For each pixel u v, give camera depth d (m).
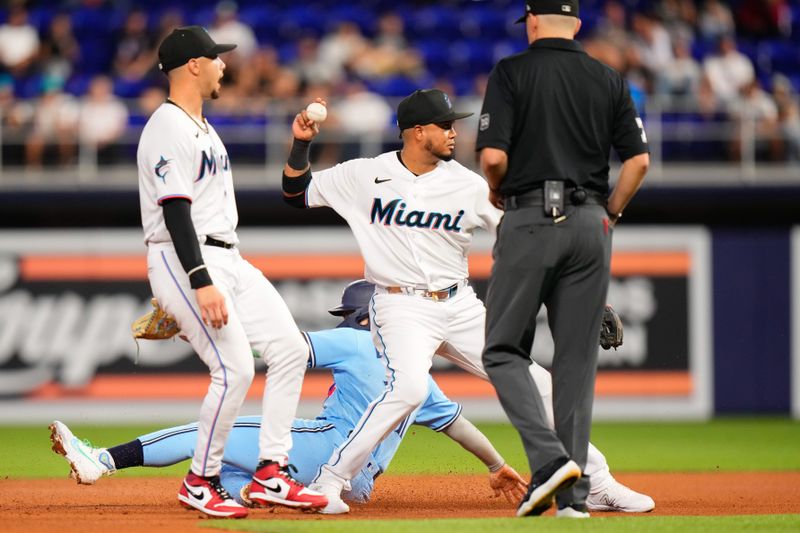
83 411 45.09
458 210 20.17
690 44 58.38
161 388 45.22
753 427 43.78
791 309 46.84
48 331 45.31
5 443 37.88
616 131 18.05
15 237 45.44
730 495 24.89
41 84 54.47
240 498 20.27
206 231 18.56
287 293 45.88
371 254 20.34
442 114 19.89
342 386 20.95
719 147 53.53
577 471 16.89
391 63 56.06
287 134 51.81
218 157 18.80
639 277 46.62
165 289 18.47
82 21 58.56
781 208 49.97
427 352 19.98
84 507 20.91
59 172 51.19
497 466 21.61
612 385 46.38
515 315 17.70
